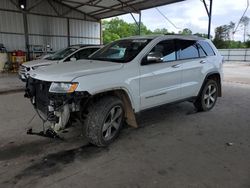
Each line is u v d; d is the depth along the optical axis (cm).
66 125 312
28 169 275
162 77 394
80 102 314
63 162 292
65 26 1762
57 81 295
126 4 1446
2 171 270
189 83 454
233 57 3086
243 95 722
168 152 321
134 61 358
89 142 345
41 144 344
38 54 1631
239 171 272
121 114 353
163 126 427
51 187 240
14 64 1398
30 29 1587
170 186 243
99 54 429
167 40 415
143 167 281
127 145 344
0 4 1423
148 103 383
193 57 464
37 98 337
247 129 414
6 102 598
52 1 1647
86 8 1708
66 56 793
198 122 451
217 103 610
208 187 241
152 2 1372
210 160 298
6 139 360
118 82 330
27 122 437
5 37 1480
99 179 255
